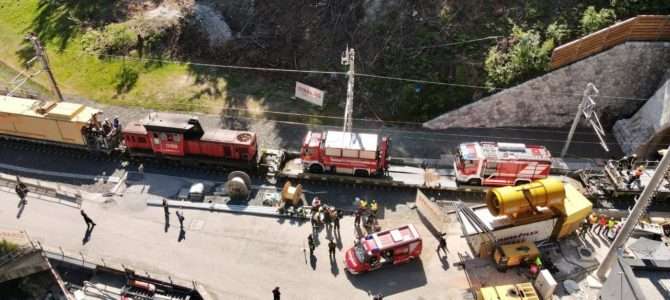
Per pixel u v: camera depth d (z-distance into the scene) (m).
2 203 34.66
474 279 29.88
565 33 39.75
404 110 40.56
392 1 43.75
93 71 46.41
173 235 32.53
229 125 40.44
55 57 48.50
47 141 39.06
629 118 40.34
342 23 44.72
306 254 31.41
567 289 28.95
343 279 29.97
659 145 37.78
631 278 22.98
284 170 36.88
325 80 43.16
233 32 47.12
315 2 46.22
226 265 30.75
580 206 31.12
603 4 41.34
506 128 40.50
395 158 37.59
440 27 42.25
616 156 38.50
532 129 40.53
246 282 29.83
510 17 41.81
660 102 37.41
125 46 47.41
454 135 39.69
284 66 44.75
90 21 50.94
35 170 37.69
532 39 39.00
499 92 39.00
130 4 51.22
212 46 46.50
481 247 30.55
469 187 35.19
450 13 42.56
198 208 34.31
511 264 30.11
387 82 41.72
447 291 29.23
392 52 42.41
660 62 38.59
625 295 23.27
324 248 31.77
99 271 30.81
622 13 40.31
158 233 32.66
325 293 29.20
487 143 35.09
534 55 38.59
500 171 34.44
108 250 31.62
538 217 30.55
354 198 35.28
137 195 35.41
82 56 47.78
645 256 29.62
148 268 30.55
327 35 44.75
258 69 44.94
